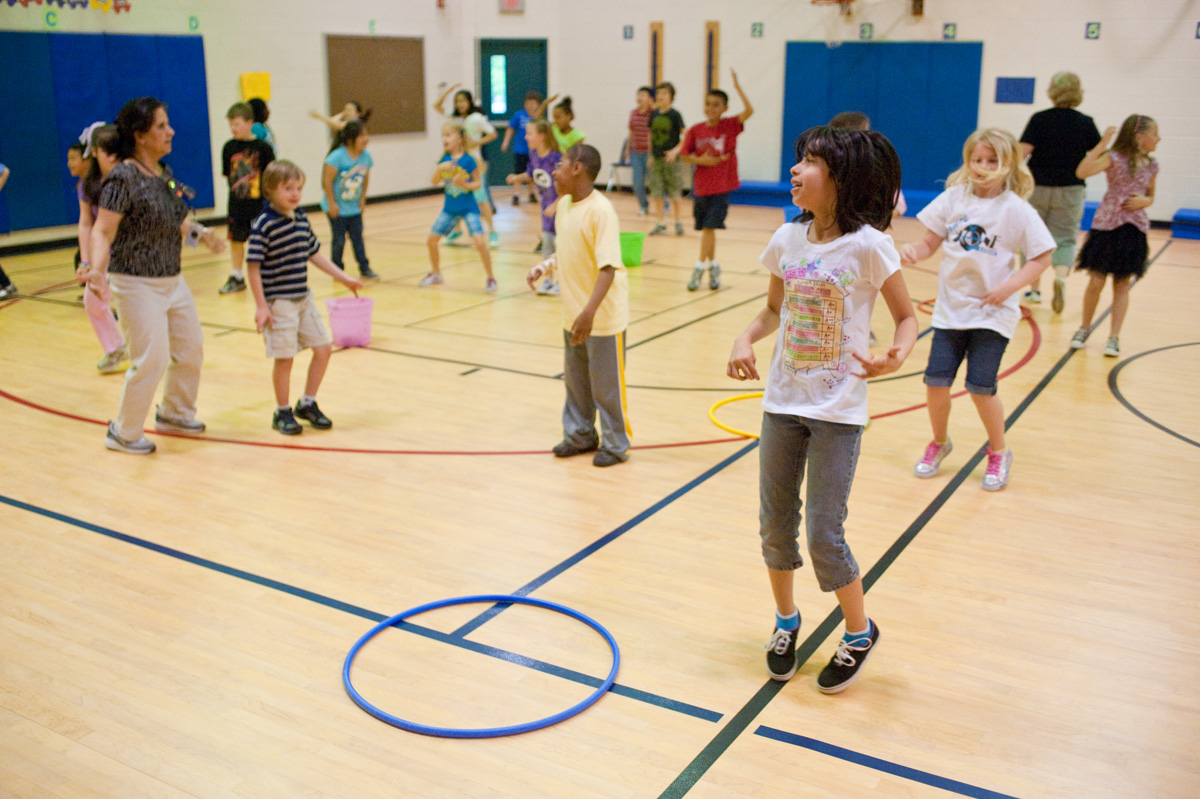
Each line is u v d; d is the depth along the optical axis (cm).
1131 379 585
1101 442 480
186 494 417
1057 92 726
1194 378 586
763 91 1435
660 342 677
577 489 424
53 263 982
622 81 1516
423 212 1365
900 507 405
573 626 310
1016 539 374
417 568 351
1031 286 859
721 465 452
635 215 1334
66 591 331
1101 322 732
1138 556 360
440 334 696
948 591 334
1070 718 263
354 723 260
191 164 1184
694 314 762
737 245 1099
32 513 395
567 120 874
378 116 1430
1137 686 278
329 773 239
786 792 232
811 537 262
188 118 1172
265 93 1260
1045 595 330
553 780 237
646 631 308
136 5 1102
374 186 1444
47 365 609
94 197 534
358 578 343
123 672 283
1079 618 316
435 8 1485
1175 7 1181
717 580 342
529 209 1409
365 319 660
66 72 1044
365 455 464
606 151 1557
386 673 283
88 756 245
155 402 544
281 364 482
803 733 256
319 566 352
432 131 1530
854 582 267
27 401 539
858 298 254
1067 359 630
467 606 323
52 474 437
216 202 1227
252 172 820
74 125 1062
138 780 236
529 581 341
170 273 451
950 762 244
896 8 1330
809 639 304
